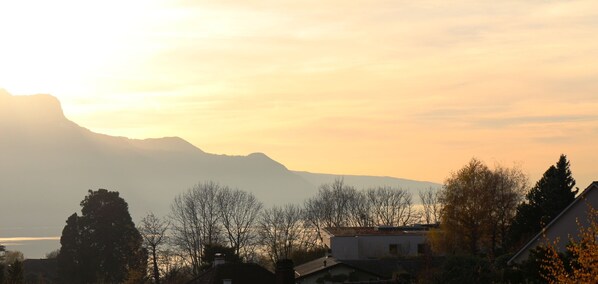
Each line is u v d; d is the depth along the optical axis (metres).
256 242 151.00
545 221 99.56
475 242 104.44
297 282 90.12
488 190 106.06
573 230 67.75
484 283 70.56
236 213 156.00
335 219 167.88
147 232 143.75
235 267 83.56
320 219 165.88
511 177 111.06
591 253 42.22
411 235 109.19
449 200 106.25
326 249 118.12
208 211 153.00
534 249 64.19
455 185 106.62
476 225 104.75
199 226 150.75
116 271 151.25
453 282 72.75
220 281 82.06
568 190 105.31
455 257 73.69
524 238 97.25
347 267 90.00
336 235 108.62
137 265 141.00
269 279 82.94
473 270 72.06
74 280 150.38
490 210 105.50
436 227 115.62
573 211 67.75
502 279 66.12
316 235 154.00
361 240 108.44
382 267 94.38
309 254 121.38
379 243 108.69
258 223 159.62
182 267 140.50
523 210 103.25
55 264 167.38
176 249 143.88
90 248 151.62
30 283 133.25
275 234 150.50
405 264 95.06
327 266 90.19
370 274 90.25
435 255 100.31
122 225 154.12
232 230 153.12
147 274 140.00
